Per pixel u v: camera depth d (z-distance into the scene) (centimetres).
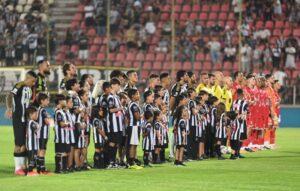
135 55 7169
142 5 7569
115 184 2539
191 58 6894
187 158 3472
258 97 4075
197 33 7238
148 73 6919
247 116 3847
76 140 2964
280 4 7381
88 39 7312
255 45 7025
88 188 2436
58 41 7225
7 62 7019
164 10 7594
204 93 3522
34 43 7088
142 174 2841
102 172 2914
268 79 4344
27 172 2862
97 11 7500
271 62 6888
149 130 3167
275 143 4581
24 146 2920
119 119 3072
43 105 2886
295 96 6341
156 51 7169
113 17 7438
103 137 3066
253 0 7425
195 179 2681
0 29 7300
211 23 7375
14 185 2514
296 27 7275
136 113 3114
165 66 6994
